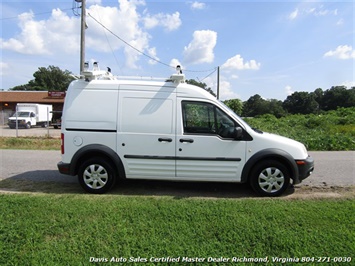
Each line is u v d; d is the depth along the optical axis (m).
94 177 4.57
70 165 4.54
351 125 18.20
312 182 5.45
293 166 4.37
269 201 4.04
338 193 4.64
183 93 4.49
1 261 2.38
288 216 3.38
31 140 12.42
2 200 3.91
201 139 4.43
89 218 3.29
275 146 4.41
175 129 4.45
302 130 16.09
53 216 3.34
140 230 2.98
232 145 4.43
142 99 4.49
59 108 35.25
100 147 4.49
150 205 3.75
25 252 2.53
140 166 4.53
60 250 2.56
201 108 4.49
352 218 3.32
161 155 4.48
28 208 3.59
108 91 4.52
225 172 4.48
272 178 4.44
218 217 3.33
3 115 34.56
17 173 6.11
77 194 4.46
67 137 4.53
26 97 35.62
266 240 2.78
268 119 25.64
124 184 5.14
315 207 3.73
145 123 4.47
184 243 2.71
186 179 4.55
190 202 3.93
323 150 10.30
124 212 3.47
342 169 6.66
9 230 2.93
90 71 4.45
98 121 4.50
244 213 3.47
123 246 2.65
